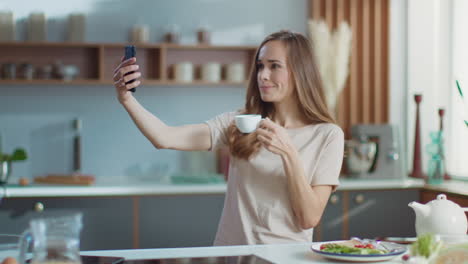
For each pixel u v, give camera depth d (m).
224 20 4.30
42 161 4.11
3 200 3.40
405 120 4.37
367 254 1.49
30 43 3.91
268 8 4.34
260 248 1.69
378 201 3.73
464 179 3.94
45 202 3.45
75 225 1.20
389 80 4.30
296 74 2.05
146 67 4.17
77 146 4.11
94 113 4.15
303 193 1.88
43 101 4.10
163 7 4.22
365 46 4.26
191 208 3.59
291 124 2.14
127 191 3.54
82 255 1.58
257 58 2.17
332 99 4.07
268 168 2.00
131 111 2.01
